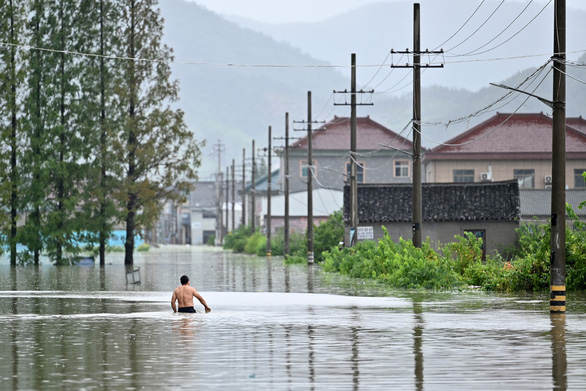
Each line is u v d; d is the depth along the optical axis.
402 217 160.75
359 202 164.75
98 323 62.16
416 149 111.56
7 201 183.12
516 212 151.62
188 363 42.53
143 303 80.94
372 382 36.75
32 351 47.22
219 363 42.44
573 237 91.94
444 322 60.88
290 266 174.38
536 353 45.03
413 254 107.19
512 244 151.50
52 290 101.25
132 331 56.78
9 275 140.75
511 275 93.31
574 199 170.75
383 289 97.94
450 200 159.38
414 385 36.00
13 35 183.12
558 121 67.19
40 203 183.38
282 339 51.84
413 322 60.97
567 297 82.69
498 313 67.50
